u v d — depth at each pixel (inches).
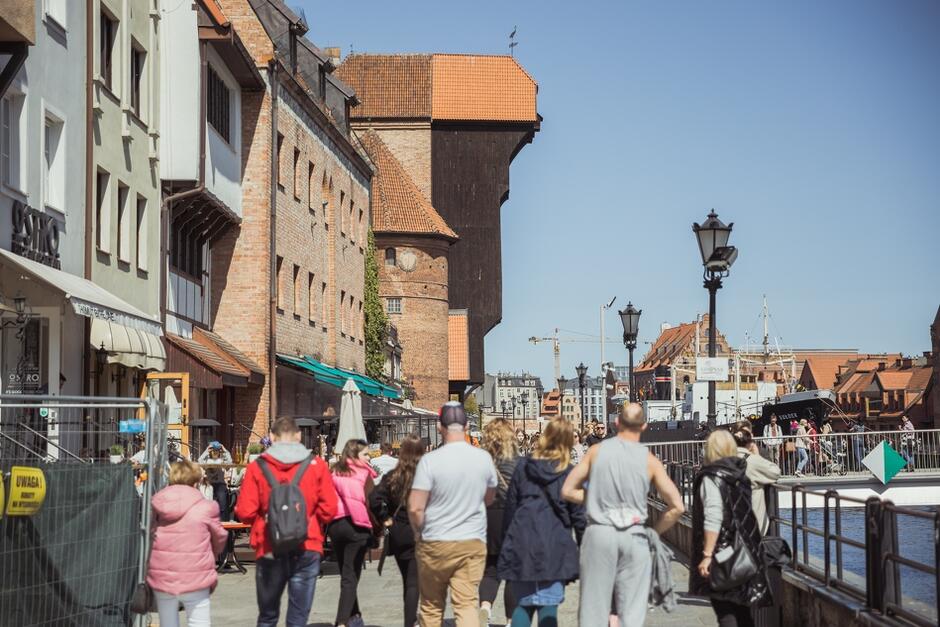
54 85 816.3
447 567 368.5
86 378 888.3
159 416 490.6
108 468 450.3
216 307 1320.1
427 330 2938.0
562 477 368.2
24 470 408.8
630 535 345.1
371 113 3107.8
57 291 691.4
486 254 3095.5
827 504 449.1
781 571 463.5
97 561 443.5
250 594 651.5
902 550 363.9
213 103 1194.6
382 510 460.8
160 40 1083.9
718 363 889.5
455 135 3120.1
